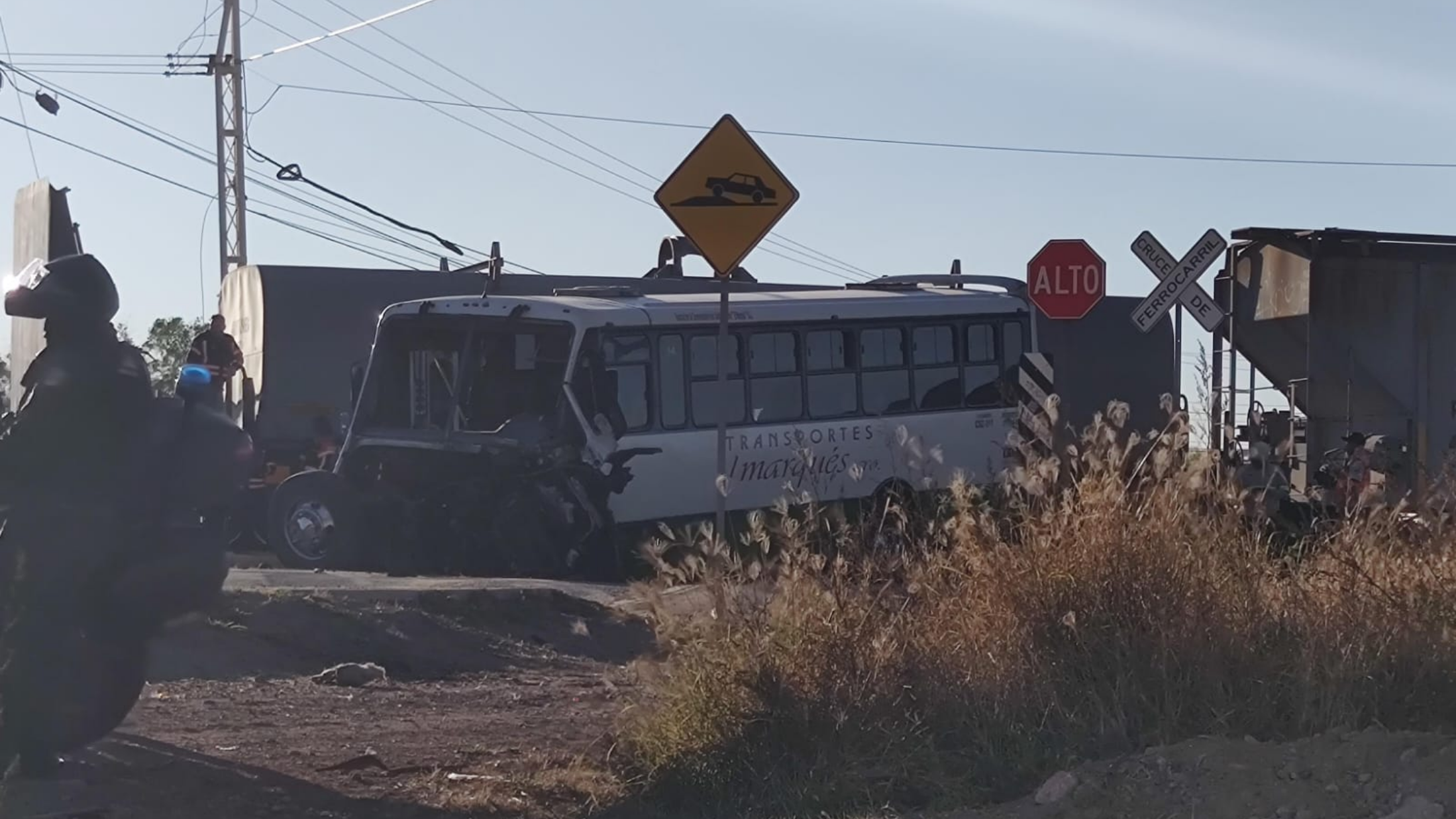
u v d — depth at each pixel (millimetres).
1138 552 7219
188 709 8508
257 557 18078
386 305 22000
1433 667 6789
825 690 7023
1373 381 17281
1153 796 5992
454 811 6617
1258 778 5984
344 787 6902
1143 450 8000
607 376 16078
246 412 20953
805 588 7363
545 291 22719
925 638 7277
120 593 6340
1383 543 7660
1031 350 19422
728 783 6836
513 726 8477
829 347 17859
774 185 10852
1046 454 8281
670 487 16562
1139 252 16047
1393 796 5707
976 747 6758
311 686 9508
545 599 12336
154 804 6316
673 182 10773
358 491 16766
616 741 7395
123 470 6316
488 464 15992
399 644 10875
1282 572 7508
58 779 6484
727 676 7133
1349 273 17359
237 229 32500
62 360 6320
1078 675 6965
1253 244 17938
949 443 18531
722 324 10812
